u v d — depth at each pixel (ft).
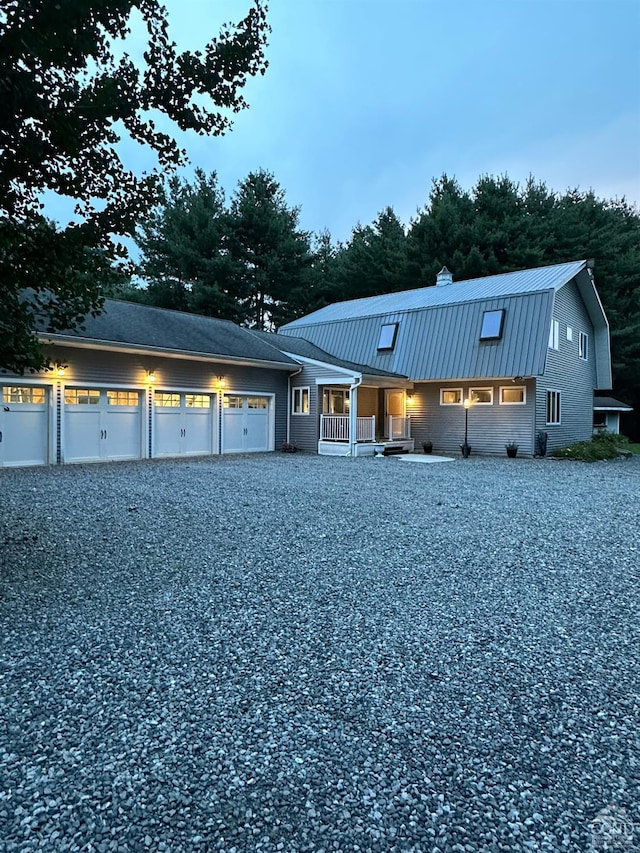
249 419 53.93
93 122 10.55
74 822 5.74
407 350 59.26
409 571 14.97
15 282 12.13
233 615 11.62
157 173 11.76
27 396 37.68
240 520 21.06
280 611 11.89
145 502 24.54
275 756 6.93
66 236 11.30
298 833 5.69
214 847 5.48
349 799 6.19
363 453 53.72
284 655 9.80
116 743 7.13
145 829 5.69
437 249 84.38
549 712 8.08
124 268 12.69
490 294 55.11
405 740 7.32
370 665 9.48
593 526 20.95
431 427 59.88
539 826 5.83
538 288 51.78
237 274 84.89
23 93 9.23
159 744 7.12
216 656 9.70
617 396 96.37
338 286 94.27
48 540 17.47
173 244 81.05
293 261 90.07
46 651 9.75
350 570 14.97
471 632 10.96
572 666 9.58
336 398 58.75
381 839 5.63
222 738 7.29
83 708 7.93
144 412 44.60
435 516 22.54
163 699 8.23
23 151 10.21
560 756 7.04
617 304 86.58
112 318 45.83
